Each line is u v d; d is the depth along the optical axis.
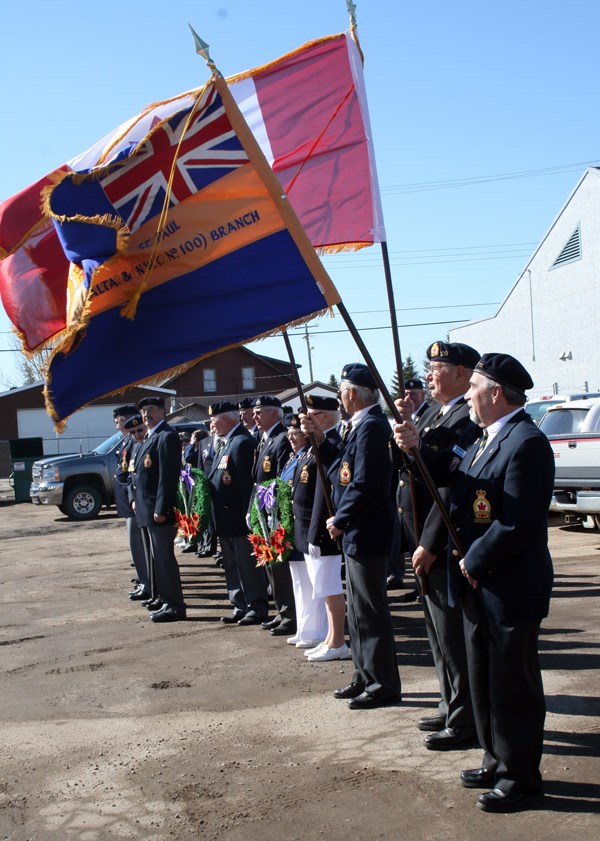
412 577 9.36
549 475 3.60
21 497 25.33
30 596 9.42
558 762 4.03
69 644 7.04
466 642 3.82
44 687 5.83
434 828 3.49
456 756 4.22
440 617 4.34
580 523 12.14
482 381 3.78
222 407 7.61
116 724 5.00
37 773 4.32
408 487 5.29
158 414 7.85
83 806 3.90
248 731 4.74
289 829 3.57
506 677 3.59
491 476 3.67
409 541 5.32
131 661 6.38
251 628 7.26
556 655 5.79
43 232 4.92
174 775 4.20
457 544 3.79
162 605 8.01
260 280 4.44
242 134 4.41
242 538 7.35
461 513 3.81
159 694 5.52
